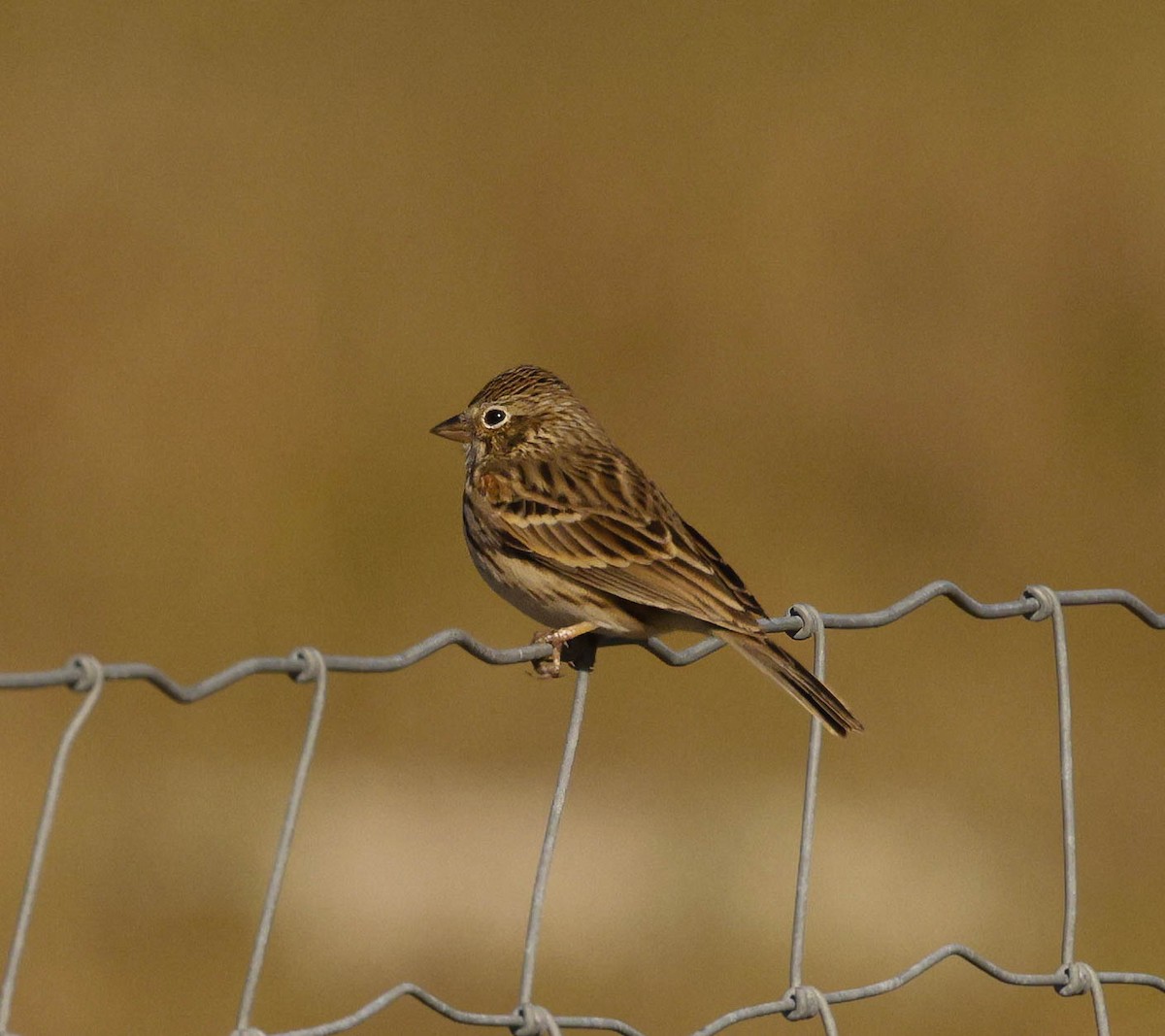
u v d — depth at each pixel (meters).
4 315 17.00
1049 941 12.77
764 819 13.71
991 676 15.74
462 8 24.16
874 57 22.44
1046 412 18.05
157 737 14.62
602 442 8.23
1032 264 18.95
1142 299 18.64
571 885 12.94
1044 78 21.67
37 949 12.01
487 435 8.16
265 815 13.59
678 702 14.86
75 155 19.08
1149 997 12.42
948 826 13.83
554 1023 5.73
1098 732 15.14
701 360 18.33
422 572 16.20
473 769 14.41
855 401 18.09
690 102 21.25
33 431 16.50
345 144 20.50
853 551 16.94
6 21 22.12
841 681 15.62
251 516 16.33
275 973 11.95
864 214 19.23
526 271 18.86
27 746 14.07
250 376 17.17
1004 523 17.42
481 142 20.64
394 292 18.50
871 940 12.59
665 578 7.27
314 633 15.84
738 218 19.14
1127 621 16.69
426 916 12.57
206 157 19.86
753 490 17.50
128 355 16.98
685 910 12.73
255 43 22.97
